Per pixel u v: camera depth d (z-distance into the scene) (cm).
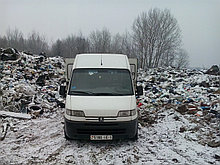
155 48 3541
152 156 516
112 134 543
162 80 1705
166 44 3534
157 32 3503
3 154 521
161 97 1134
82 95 587
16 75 1367
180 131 682
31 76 1441
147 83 1586
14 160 493
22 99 958
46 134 666
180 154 522
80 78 632
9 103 911
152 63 3569
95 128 537
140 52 3572
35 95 1042
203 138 622
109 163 486
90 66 663
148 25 3512
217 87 1359
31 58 1877
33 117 838
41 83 1355
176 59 3697
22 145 579
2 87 1067
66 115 560
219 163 475
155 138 631
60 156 518
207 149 547
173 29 3556
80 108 541
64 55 4559
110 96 583
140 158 507
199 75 1819
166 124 757
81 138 545
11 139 620
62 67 1994
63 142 603
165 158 504
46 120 819
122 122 542
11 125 733
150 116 842
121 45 4056
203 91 1259
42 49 4909
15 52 1795
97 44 4259
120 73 650
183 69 2306
